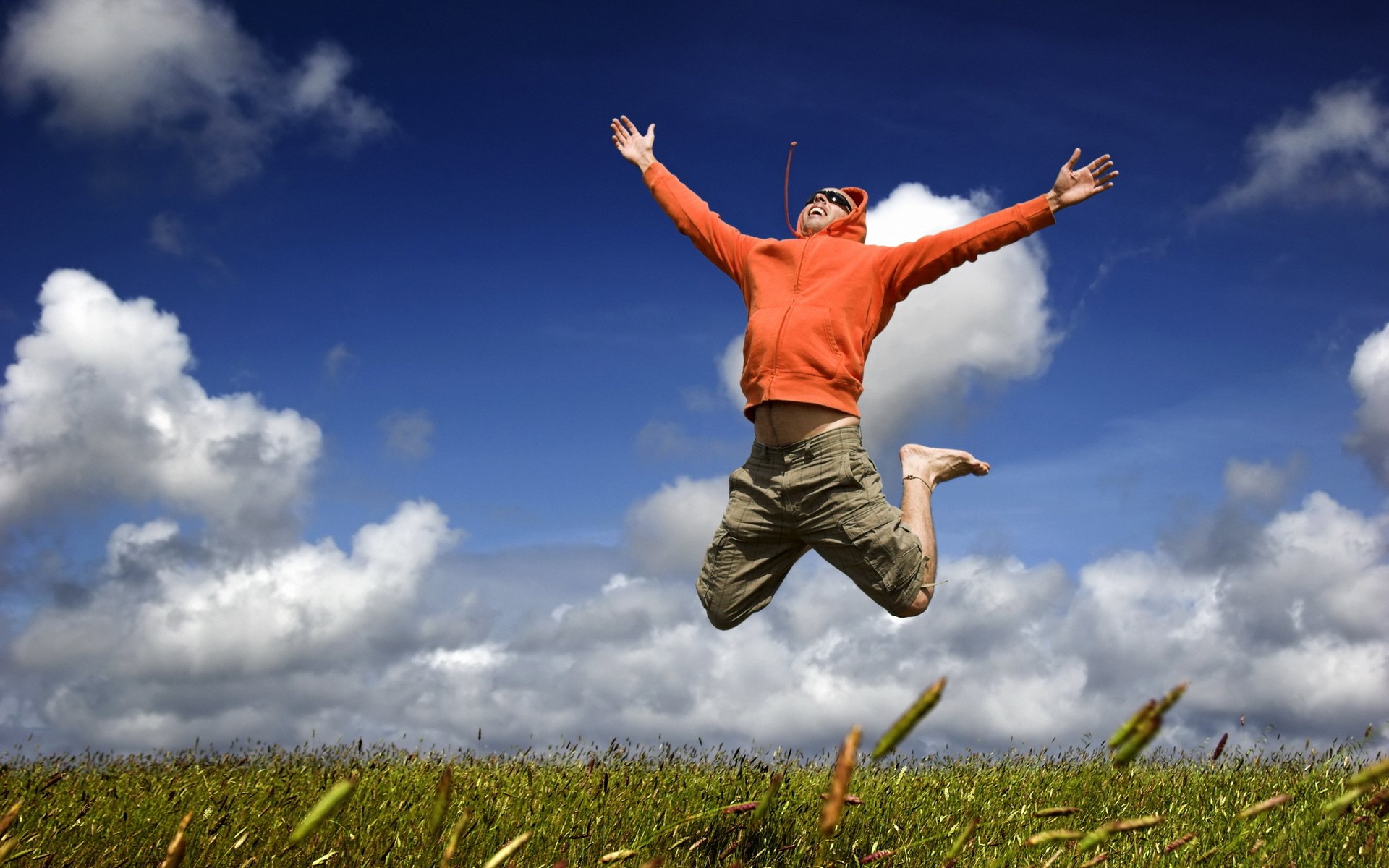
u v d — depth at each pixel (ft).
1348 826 12.33
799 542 14.34
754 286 14.69
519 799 15.23
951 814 15.05
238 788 16.71
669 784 16.70
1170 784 17.94
